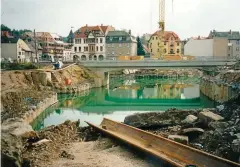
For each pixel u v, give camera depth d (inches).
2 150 645.9
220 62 2891.2
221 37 5032.0
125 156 837.8
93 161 791.1
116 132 1055.0
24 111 1440.7
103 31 5251.0
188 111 1249.4
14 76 2273.6
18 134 837.2
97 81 3198.8
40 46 4670.3
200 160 728.3
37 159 767.7
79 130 1154.7
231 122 1034.1
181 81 4372.5
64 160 792.9
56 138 1000.9
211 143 878.4
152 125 1171.9
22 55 3705.7
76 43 4997.5
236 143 786.8
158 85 3806.6
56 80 2704.2
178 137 930.1
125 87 3540.8
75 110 2038.6
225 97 1962.4
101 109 2079.2
